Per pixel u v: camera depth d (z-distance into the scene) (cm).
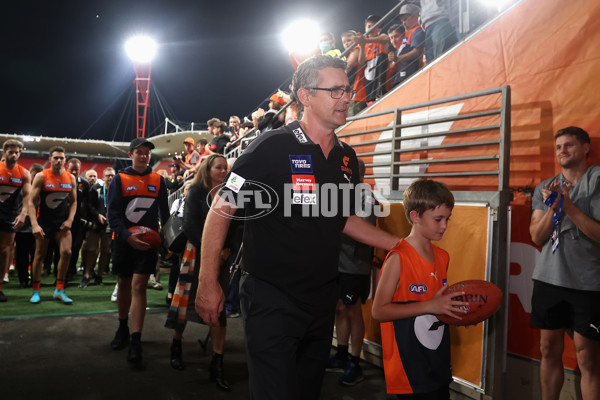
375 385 316
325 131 171
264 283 162
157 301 591
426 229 201
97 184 702
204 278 163
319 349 169
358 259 322
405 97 387
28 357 354
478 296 187
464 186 322
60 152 557
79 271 866
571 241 237
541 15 290
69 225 566
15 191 559
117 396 287
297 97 176
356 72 538
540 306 248
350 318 330
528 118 293
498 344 269
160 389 302
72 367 336
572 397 260
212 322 164
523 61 298
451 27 423
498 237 269
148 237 347
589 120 263
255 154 162
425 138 356
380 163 395
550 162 279
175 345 347
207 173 328
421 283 198
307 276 160
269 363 153
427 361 192
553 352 246
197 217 324
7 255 558
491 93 286
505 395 286
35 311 506
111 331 437
